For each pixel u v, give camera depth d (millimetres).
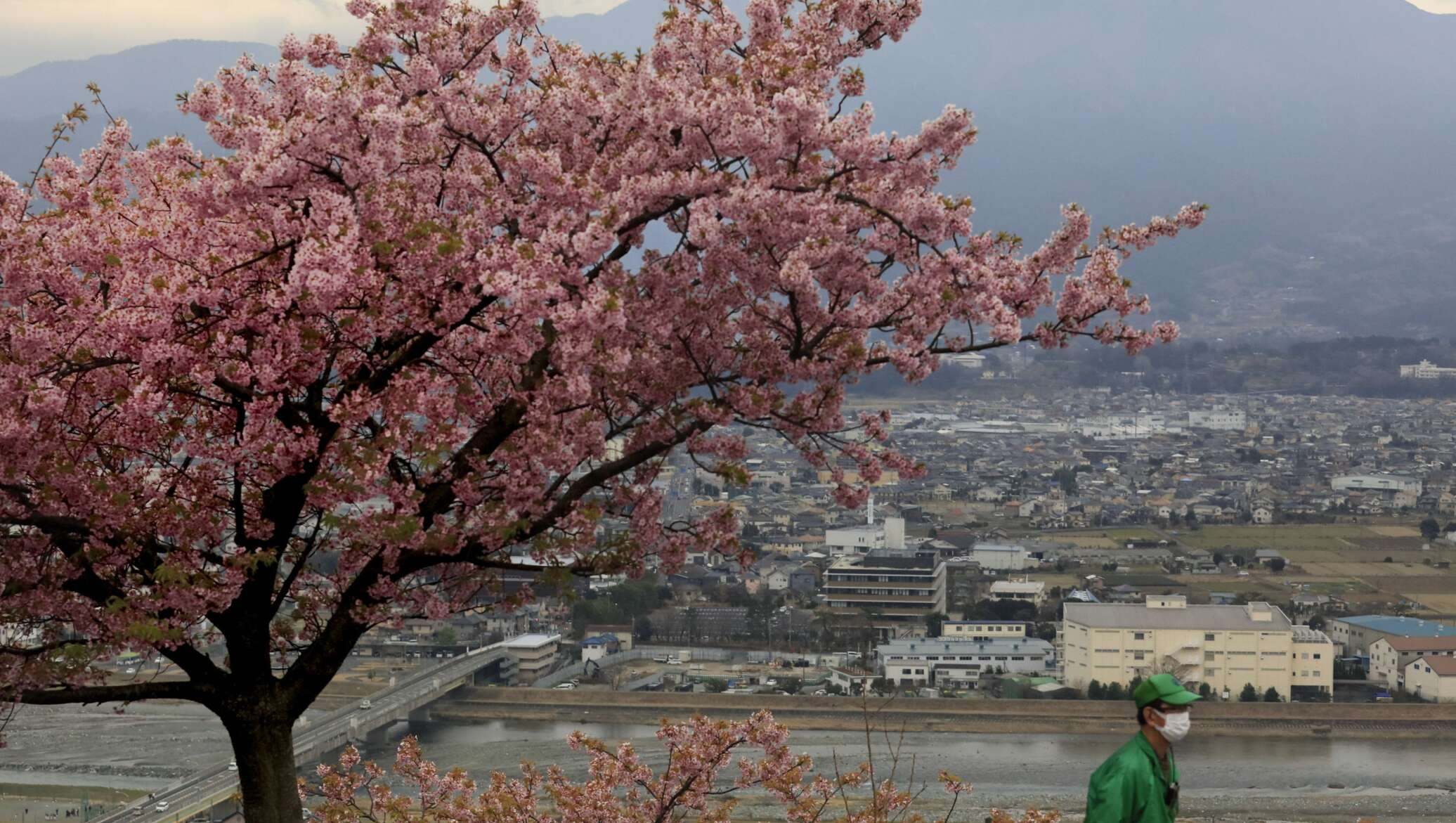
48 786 96250
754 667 146125
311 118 17000
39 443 17156
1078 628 134500
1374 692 136250
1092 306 18781
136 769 100812
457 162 19312
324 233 16656
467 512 17641
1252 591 199125
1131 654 132375
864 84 20391
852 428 18688
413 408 17062
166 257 17625
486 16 19766
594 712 125500
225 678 17766
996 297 18422
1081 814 91438
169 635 15820
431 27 19422
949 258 18547
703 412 18156
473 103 18859
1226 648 133500
